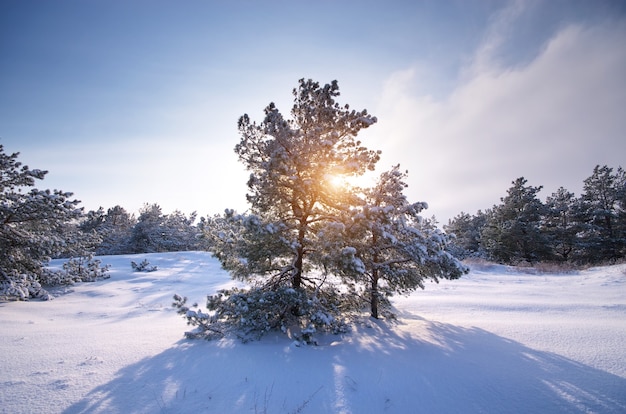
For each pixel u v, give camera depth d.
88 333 9.06
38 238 17.48
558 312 11.38
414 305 13.91
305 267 10.49
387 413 4.84
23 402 4.77
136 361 6.55
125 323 11.38
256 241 8.50
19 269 17.92
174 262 35.22
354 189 10.28
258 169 10.17
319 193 9.22
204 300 17.52
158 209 55.81
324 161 8.62
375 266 10.34
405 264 10.98
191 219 69.75
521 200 39.16
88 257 23.27
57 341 8.01
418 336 8.69
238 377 5.89
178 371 6.07
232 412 4.71
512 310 12.15
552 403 4.97
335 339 8.51
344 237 8.59
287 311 8.86
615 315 10.48
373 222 8.52
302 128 9.83
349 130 9.60
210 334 8.33
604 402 4.90
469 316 11.51
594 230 39.69
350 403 5.09
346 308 10.37
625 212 37.22
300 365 6.53
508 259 40.09
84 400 4.89
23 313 12.90
